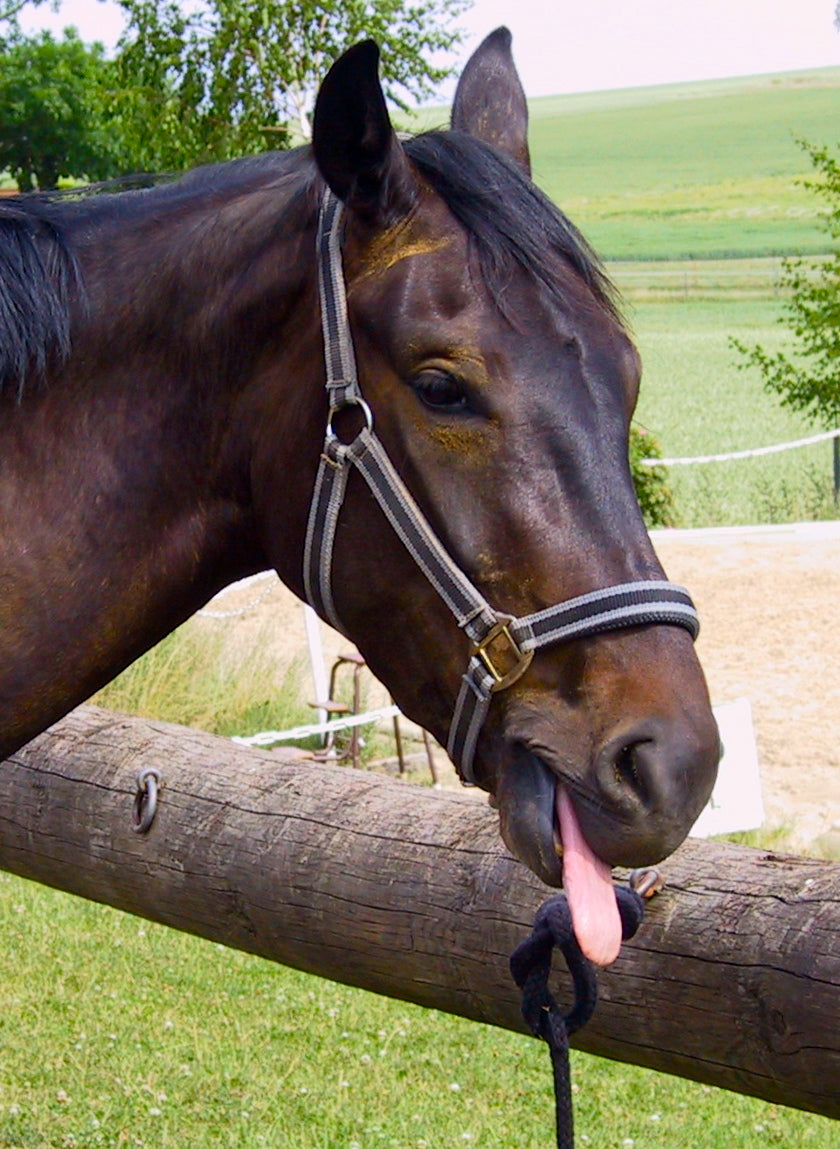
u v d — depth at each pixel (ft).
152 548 6.51
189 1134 11.97
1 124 75.00
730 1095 12.78
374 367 5.82
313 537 6.04
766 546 35.17
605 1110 12.45
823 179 130.31
